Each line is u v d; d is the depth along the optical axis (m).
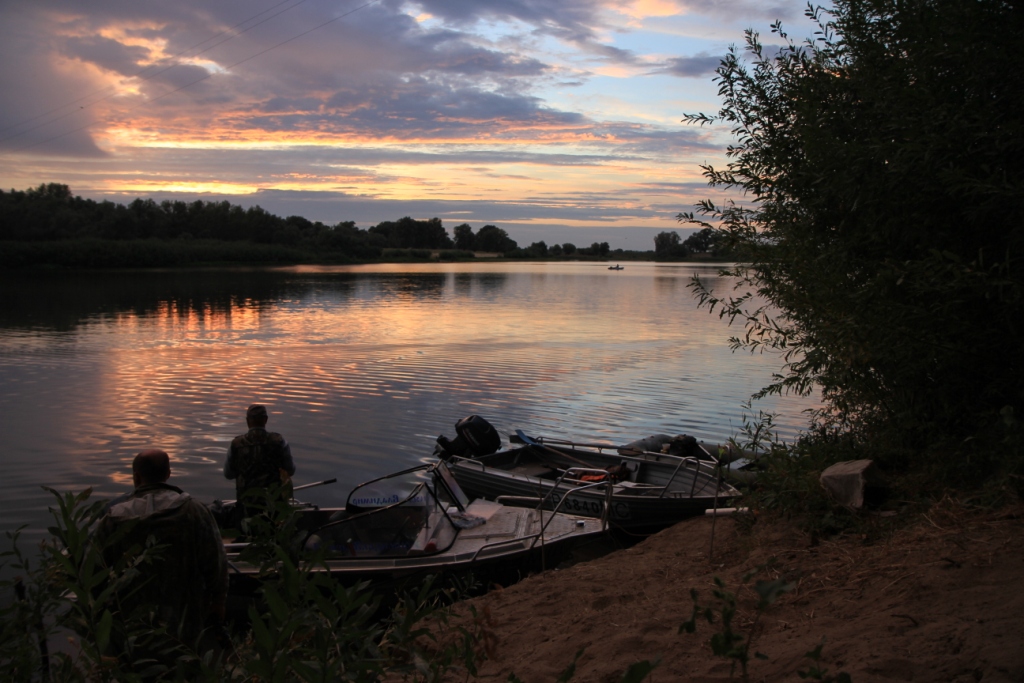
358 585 2.09
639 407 14.82
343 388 16.59
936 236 4.61
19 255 83.19
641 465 9.71
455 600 5.94
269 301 42.00
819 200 5.09
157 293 47.59
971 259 4.54
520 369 19.23
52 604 2.62
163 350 22.23
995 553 3.48
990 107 4.30
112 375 18.00
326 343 24.05
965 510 4.13
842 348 4.74
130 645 2.51
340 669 2.09
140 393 15.89
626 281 74.44
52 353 21.50
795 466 5.51
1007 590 3.12
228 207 132.62
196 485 10.02
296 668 1.93
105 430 12.76
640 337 26.06
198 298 43.62
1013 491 4.09
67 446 11.77
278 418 13.78
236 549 6.16
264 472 6.67
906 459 5.32
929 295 4.66
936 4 4.74
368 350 22.52
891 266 4.36
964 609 3.05
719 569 4.80
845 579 3.81
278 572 2.34
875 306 4.52
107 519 3.62
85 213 110.25
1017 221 4.24
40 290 49.94
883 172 4.57
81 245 88.00
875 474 4.89
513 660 3.75
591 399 15.62
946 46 4.45
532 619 4.46
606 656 3.41
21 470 10.57
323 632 2.03
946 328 4.48
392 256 156.50
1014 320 4.39
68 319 31.17
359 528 6.37
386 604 6.01
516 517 7.43
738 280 5.91
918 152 4.27
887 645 2.83
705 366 19.73
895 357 4.62
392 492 6.68
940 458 4.98
